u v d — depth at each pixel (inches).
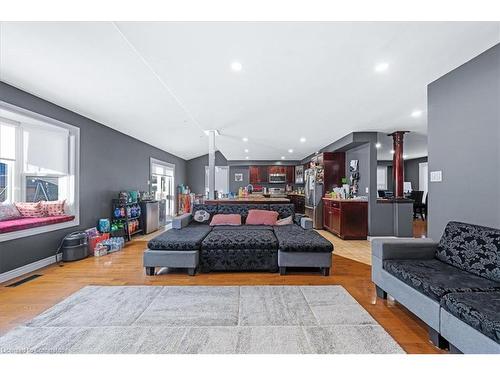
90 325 74.8
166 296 95.4
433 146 112.9
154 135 246.5
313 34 79.1
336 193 237.3
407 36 79.4
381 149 292.8
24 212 135.0
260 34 79.4
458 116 99.6
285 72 105.7
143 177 262.8
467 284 66.8
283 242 120.6
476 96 91.7
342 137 227.8
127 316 80.1
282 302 90.3
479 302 56.4
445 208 106.4
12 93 118.8
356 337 68.7
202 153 402.0
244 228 154.4
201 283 109.3
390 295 86.8
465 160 96.7
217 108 153.3
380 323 76.9
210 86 120.8
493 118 85.9
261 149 303.4
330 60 95.1
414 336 70.0
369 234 207.2
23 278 115.7
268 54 91.5
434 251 92.0
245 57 93.8
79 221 163.0
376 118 169.6
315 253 119.0
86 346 64.5
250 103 143.6
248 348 63.8
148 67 114.1
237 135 227.8
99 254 154.5
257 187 406.0
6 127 133.5
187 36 80.7
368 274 121.6
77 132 161.0
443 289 64.2
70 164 157.6
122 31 78.2
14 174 136.8
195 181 420.8
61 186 156.6
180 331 71.6
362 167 231.9
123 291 100.3
